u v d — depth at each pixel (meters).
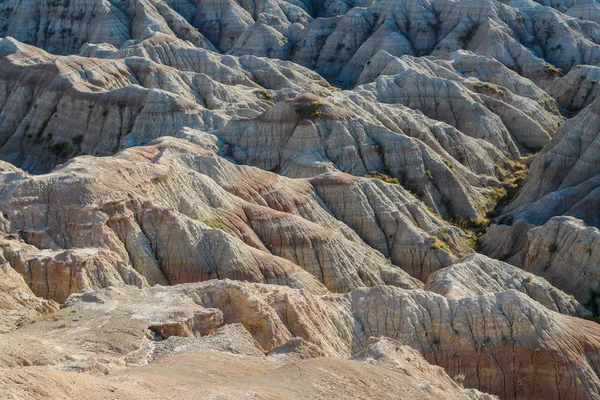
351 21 195.00
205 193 82.31
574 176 111.00
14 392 24.52
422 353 60.78
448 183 110.38
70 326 41.53
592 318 77.06
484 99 141.38
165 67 144.00
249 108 132.38
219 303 49.72
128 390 29.28
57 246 65.75
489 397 41.88
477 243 101.00
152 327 42.41
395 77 143.12
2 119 134.75
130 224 69.81
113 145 123.94
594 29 189.88
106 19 194.00
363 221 93.56
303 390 32.81
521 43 183.62
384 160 110.38
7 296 47.06
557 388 59.91
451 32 186.25
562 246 88.44
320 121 112.06
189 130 114.06
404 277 85.31
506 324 61.47
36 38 197.62
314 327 54.88
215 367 35.75
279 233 81.12
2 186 69.75
